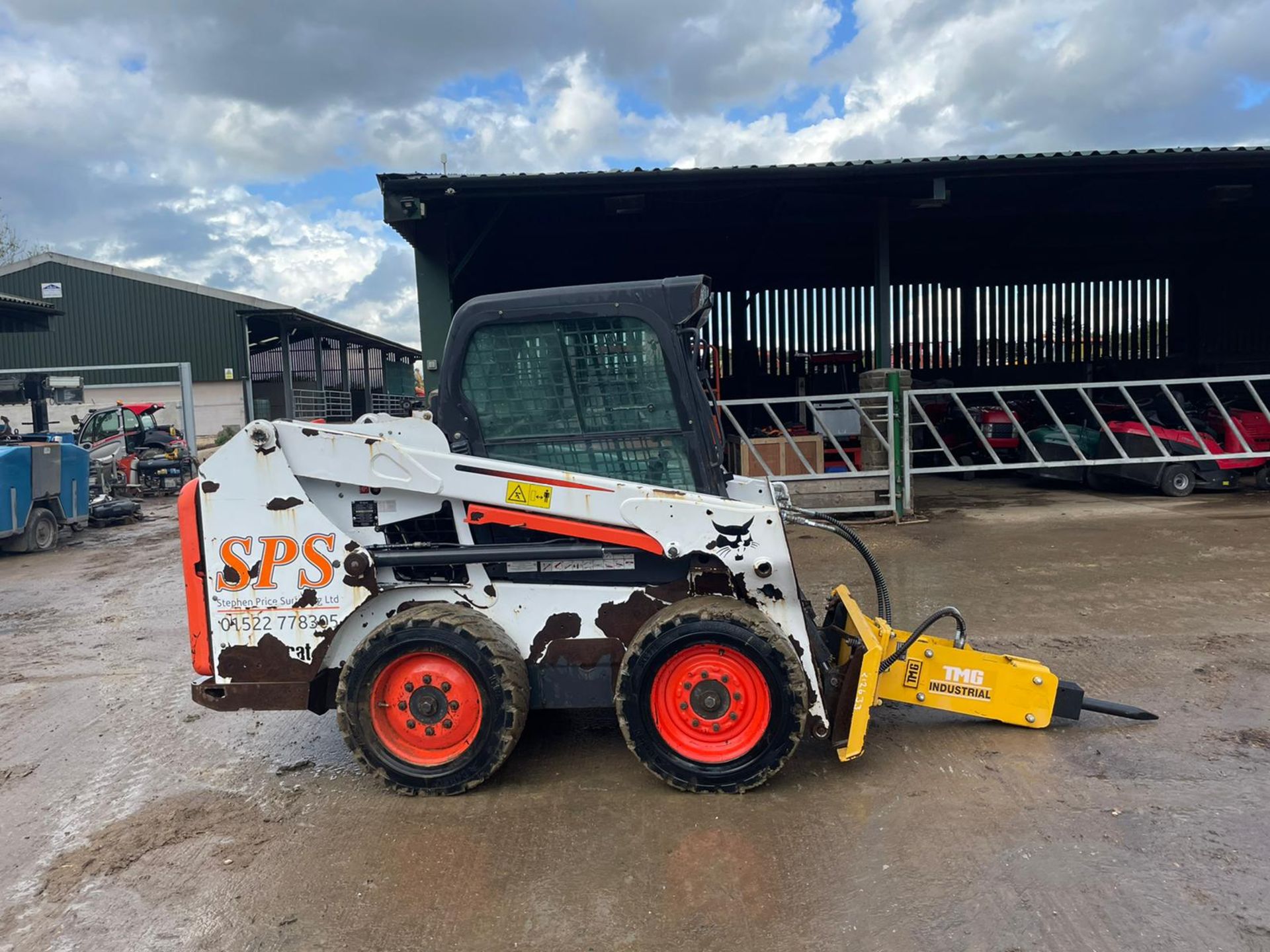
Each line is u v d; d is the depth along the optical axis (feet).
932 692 12.69
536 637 11.55
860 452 36.14
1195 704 13.69
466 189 29.89
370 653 10.98
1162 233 47.14
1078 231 46.44
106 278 98.02
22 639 20.76
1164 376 53.16
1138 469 35.37
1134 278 53.31
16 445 35.22
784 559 10.99
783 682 10.67
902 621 18.70
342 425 11.86
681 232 43.75
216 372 99.81
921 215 39.50
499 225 40.47
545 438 11.92
